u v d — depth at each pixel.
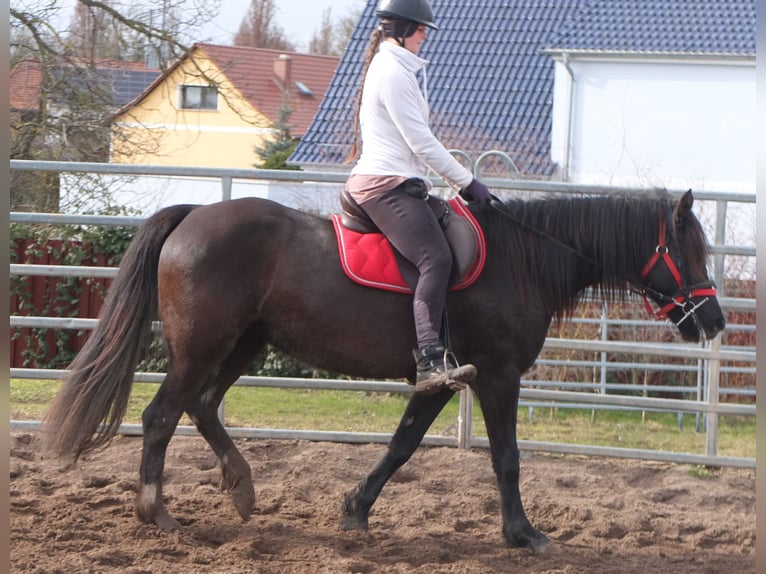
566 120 18.92
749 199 6.50
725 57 18.64
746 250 6.52
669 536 5.22
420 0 4.54
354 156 4.89
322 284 4.54
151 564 4.19
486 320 4.62
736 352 6.51
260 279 4.57
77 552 4.28
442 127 19.00
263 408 8.50
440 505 5.50
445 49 20.70
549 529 5.26
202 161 28.08
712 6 19.84
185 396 4.59
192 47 11.88
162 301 4.60
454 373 4.33
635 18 19.81
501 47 20.58
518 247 4.75
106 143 11.64
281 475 6.04
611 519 5.39
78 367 4.57
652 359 9.59
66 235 10.61
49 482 5.57
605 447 6.61
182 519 4.87
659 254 4.81
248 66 30.78
